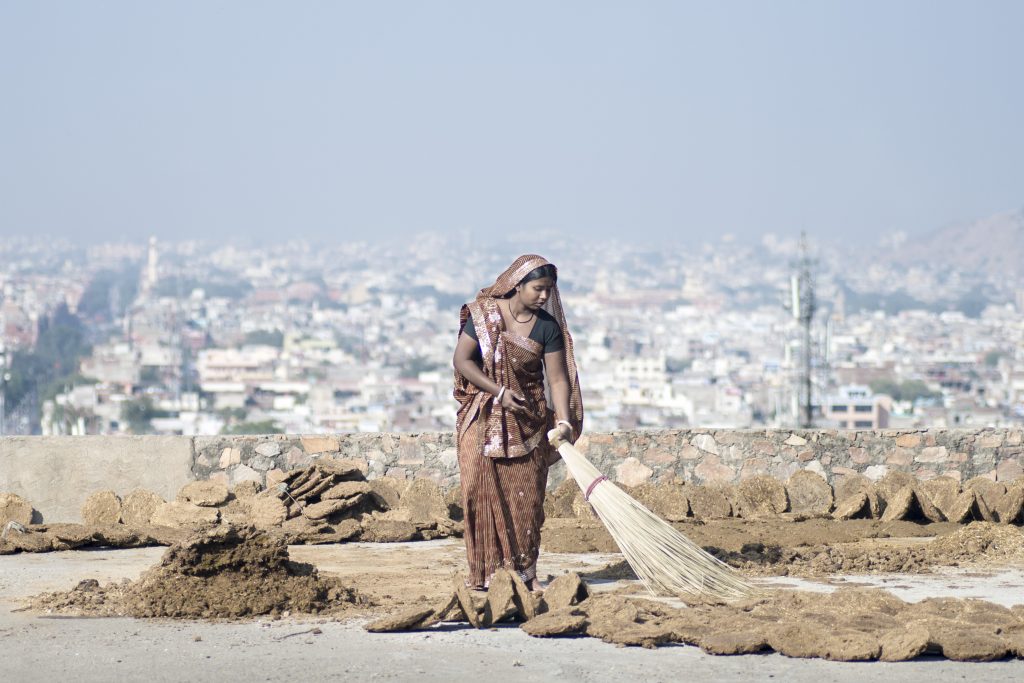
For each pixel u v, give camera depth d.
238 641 7.58
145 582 8.75
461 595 8.03
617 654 7.29
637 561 8.77
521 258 9.11
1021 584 9.73
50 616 8.34
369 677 6.75
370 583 9.68
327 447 13.85
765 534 12.16
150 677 6.77
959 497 13.27
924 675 6.82
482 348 9.05
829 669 6.95
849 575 10.14
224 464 13.59
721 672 6.88
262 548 8.81
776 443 14.47
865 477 14.34
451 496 13.41
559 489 13.44
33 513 13.05
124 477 13.31
